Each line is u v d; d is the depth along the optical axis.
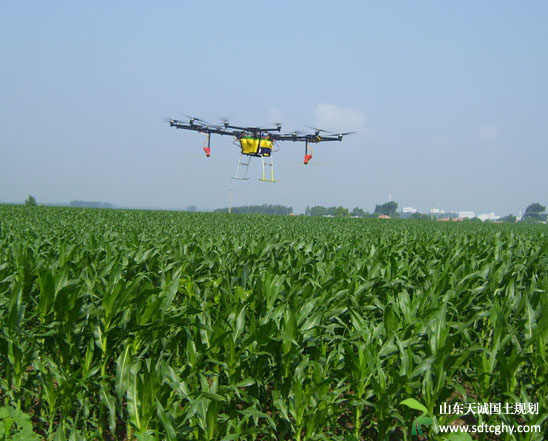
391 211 165.75
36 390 5.77
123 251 9.77
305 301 6.61
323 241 16.41
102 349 5.62
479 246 14.30
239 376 5.27
